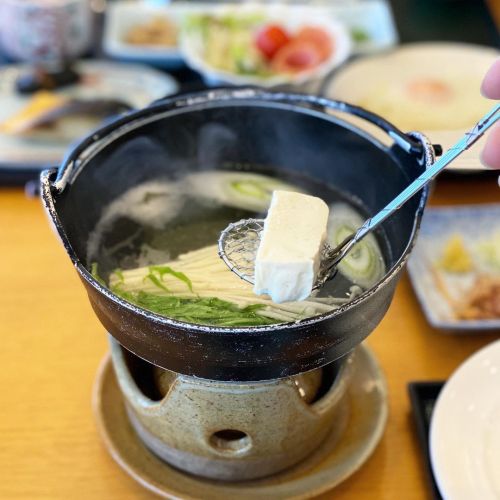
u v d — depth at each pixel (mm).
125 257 873
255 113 912
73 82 1700
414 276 1188
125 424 963
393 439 983
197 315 754
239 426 807
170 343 663
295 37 1734
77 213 802
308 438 876
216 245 884
